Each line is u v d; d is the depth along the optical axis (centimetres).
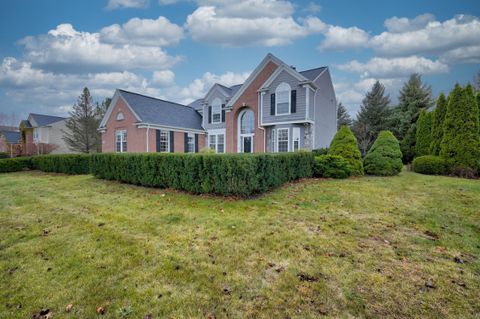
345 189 667
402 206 500
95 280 249
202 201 567
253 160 572
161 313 202
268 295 223
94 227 407
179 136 1906
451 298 214
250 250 313
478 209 465
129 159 807
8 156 2559
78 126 2745
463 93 923
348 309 203
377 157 955
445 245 321
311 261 283
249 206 515
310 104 1406
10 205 560
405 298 215
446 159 949
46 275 259
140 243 340
